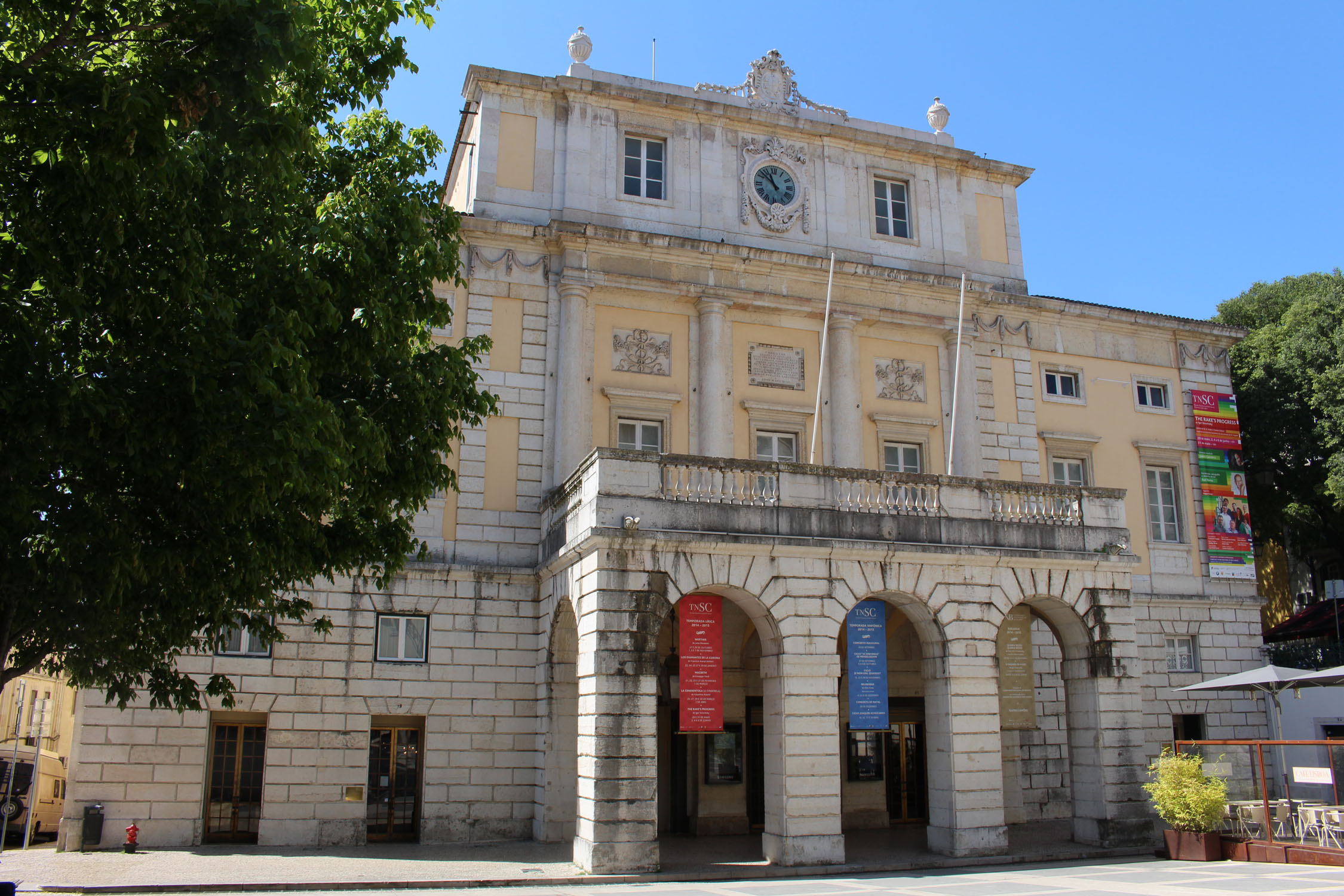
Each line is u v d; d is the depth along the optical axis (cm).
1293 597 4262
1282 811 2080
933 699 2195
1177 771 2128
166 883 1711
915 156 3048
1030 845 2241
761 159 2892
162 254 1133
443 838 2308
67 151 1004
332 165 1589
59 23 1034
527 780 2392
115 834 2161
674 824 2522
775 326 2784
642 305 2689
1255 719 3075
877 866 1969
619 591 1958
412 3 1520
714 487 2077
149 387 1138
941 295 2947
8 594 1223
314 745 2281
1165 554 3072
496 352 2580
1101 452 3078
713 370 2677
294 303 1332
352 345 1402
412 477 1493
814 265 2798
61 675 3675
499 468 2523
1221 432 3234
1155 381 3209
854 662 2152
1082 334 3141
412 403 1505
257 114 1123
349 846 2244
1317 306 3775
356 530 1555
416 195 1622
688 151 2828
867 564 2141
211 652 2253
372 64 1512
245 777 2291
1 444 1069
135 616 1305
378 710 2334
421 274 1513
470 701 2392
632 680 1930
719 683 2058
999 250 3111
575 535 2133
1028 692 2419
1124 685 2289
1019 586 2250
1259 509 3900
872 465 2794
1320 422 3494
